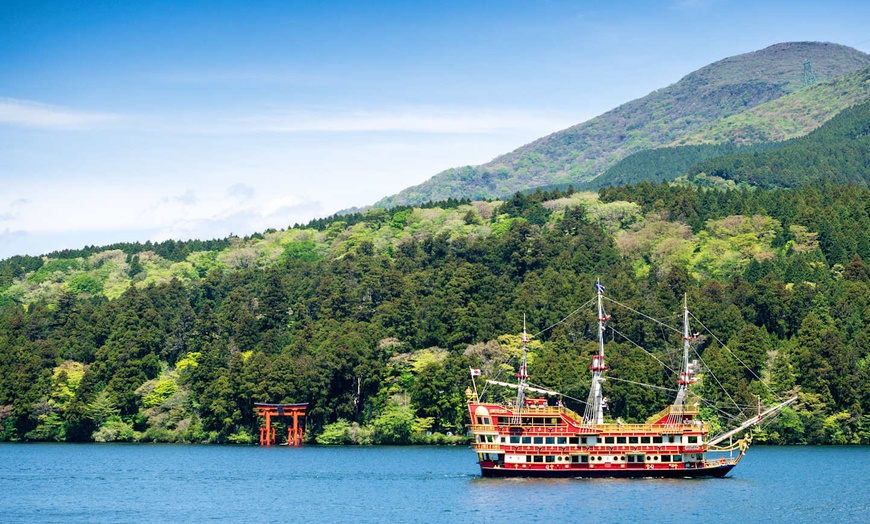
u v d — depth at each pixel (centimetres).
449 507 13850
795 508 13725
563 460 16162
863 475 17238
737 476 16975
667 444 16250
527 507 13762
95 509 14025
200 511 13838
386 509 13812
